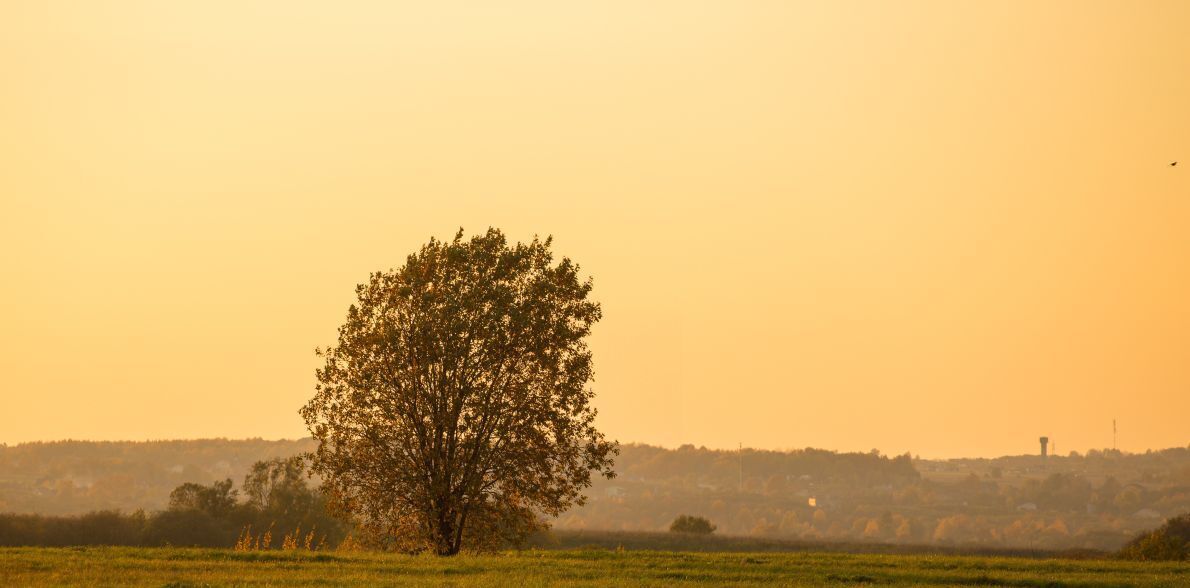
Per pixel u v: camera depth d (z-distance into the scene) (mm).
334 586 38438
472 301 59156
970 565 51281
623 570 45781
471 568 45906
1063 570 49750
